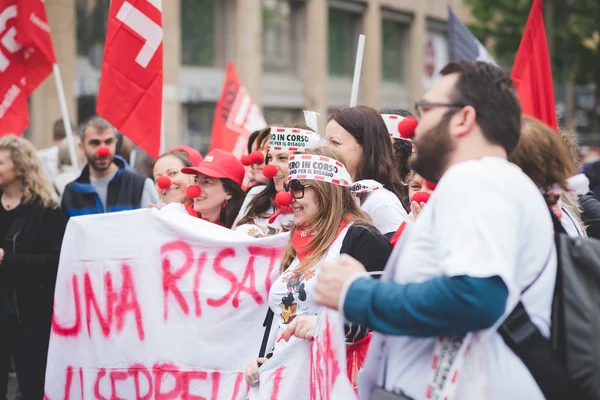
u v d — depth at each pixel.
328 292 2.55
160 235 4.85
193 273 4.75
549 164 2.78
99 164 6.28
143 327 4.84
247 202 5.20
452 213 2.36
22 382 5.79
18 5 6.77
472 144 2.51
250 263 4.69
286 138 4.80
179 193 5.74
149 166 8.17
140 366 4.84
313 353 3.40
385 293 2.42
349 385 2.86
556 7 24.81
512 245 2.32
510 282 2.29
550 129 2.82
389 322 2.40
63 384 5.05
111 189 6.41
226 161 5.12
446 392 2.46
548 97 4.73
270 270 4.66
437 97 2.54
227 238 4.70
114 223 4.97
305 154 3.80
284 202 3.88
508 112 2.50
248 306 4.66
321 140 5.32
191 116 20.34
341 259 2.57
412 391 2.57
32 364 5.76
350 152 4.40
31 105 15.81
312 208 3.77
